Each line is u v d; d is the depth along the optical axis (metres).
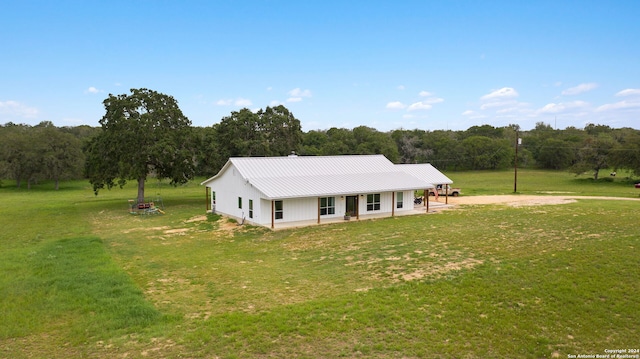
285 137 49.03
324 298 11.98
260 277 14.41
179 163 36.25
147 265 16.55
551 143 84.94
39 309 11.30
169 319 10.53
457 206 32.81
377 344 9.04
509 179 66.12
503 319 10.28
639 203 31.25
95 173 35.91
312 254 17.58
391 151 75.06
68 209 36.25
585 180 62.16
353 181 28.92
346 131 88.69
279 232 23.00
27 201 44.09
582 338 9.37
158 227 26.25
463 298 11.62
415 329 9.77
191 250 19.31
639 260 14.20
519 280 12.85
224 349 8.89
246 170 27.61
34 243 21.89
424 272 14.11
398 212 29.80
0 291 12.78
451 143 89.56
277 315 10.63
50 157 57.78
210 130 47.75
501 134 106.50
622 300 11.19
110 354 8.73
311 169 30.22
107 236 23.44
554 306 10.98
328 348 8.91
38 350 8.96
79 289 12.85
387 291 12.34
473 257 15.72
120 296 12.27
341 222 25.80
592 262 14.25
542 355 8.69
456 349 8.86
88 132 108.69
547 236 18.91
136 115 35.59
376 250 17.61
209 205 36.44
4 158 58.75
